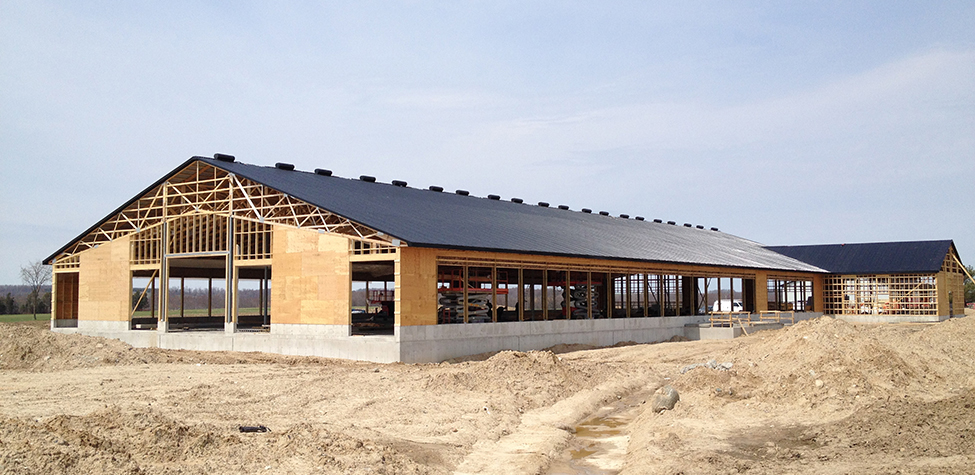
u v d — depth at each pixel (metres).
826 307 53.22
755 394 17.41
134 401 17.42
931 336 25.36
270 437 12.38
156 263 33.91
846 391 16.56
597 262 34.09
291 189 29.30
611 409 18.84
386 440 13.14
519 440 14.65
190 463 10.97
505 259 29.23
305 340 28.27
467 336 27.64
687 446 13.41
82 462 10.40
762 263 46.38
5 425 11.48
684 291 48.06
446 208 35.00
